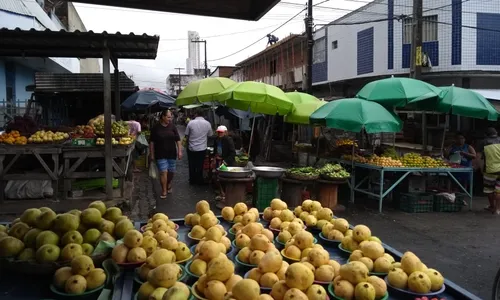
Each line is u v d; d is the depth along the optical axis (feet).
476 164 35.37
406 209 28.40
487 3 52.85
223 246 8.52
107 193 23.94
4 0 37.81
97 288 7.19
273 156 55.52
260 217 12.08
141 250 8.01
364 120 26.45
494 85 54.85
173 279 6.99
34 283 7.68
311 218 11.01
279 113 33.73
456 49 53.06
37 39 21.26
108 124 23.35
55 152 23.25
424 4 55.21
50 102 48.21
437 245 20.94
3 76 41.88
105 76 22.97
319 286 6.85
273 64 98.63
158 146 29.45
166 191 29.76
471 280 16.52
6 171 23.00
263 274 7.42
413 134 53.01
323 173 27.94
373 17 61.52
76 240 8.28
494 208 28.40
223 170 25.68
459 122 47.44
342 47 69.87
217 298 6.69
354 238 9.32
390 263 8.11
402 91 29.76
